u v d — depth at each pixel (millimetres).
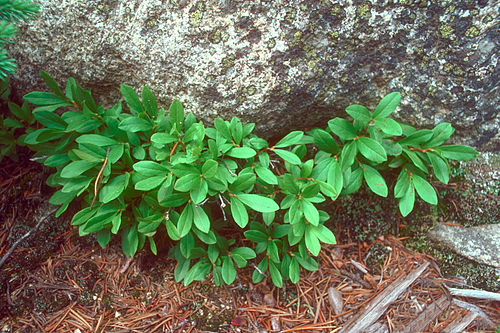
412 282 2535
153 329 2275
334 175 2145
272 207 1962
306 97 2264
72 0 2135
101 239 2279
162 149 2129
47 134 2143
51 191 2717
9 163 2752
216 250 2283
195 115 2291
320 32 2100
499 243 2555
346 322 2354
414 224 2768
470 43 2100
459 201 2709
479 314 2387
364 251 2746
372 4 2049
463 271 2615
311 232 2139
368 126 2197
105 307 2367
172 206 1992
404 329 2312
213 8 2029
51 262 2494
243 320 2375
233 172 2061
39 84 2516
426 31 2127
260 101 2191
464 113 2320
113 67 2283
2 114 2625
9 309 2266
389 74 2297
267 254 2318
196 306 2410
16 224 2572
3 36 1587
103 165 2064
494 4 2002
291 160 2078
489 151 2602
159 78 2229
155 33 2115
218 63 2096
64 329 2236
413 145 2256
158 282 2512
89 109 2232
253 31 2062
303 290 2541
